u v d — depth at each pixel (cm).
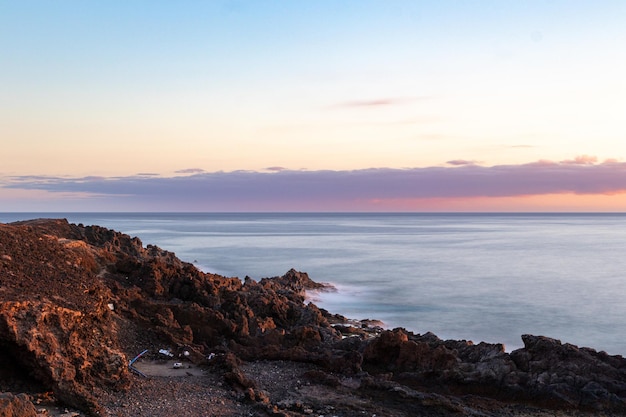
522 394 2894
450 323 5781
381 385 2847
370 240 18888
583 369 3088
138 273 4338
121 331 3216
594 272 9956
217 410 2422
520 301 7006
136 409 2309
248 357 3319
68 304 2498
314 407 2547
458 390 2995
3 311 2208
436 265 11012
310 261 11619
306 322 4588
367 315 6188
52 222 5975
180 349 3241
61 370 2225
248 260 11731
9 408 1736
